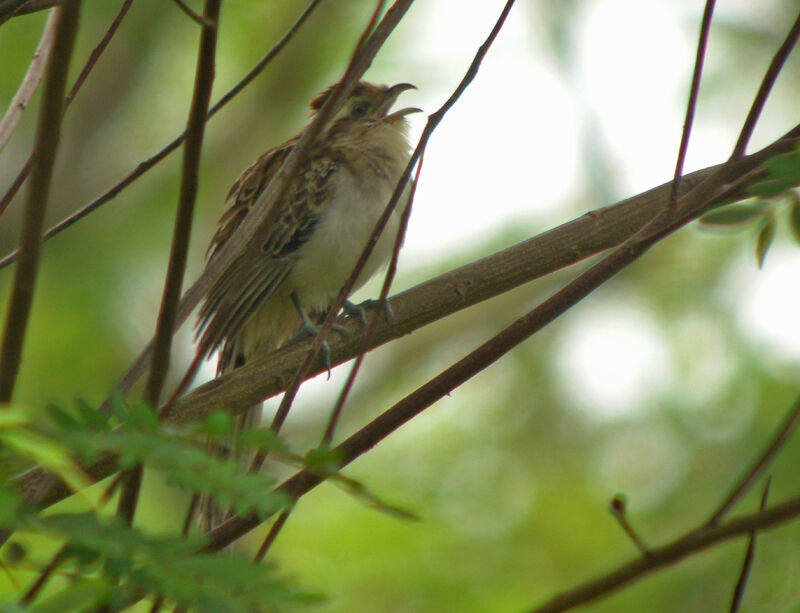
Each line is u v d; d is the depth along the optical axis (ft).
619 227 22.67
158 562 8.33
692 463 44.11
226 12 55.83
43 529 8.26
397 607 40.32
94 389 46.16
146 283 50.55
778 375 44.09
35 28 49.03
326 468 9.34
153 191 54.29
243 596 8.21
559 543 44.04
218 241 34.45
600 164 58.44
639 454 45.96
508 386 51.83
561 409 49.88
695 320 47.96
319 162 33.63
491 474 47.03
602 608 38.22
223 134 61.11
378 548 41.68
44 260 49.57
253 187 34.55
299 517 43.09
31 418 8.53
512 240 57.21
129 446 8.80
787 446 38.75
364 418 59.11
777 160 13.64
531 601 41.27
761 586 36.52
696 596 37.45
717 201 16.28
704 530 14.33
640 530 43.24
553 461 48.21
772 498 38.29
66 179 54.29
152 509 38.17
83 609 8.79
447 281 22.68
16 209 49.14
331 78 59.93
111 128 55.67
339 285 33.99
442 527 43.55
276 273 32.73
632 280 51.47
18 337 12.20
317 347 15.67
